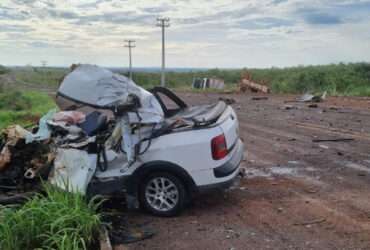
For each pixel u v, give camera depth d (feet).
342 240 15.84
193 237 16.52
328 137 38.65
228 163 18.81
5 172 19.16
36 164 18.79
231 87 151.94
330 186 22.99
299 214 18.75
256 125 49.16
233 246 15.58
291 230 16.96
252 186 23.30
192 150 18.30
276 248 15.30
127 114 18.30
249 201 20.74
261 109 68.08
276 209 19.49
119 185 18.69
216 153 18.42
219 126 18.79
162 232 17.11
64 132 19.61
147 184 18.80
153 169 18.53
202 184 18.47
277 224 17.65
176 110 23.75
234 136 19.99
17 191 19.03
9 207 16.92
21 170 19.24
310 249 15.14
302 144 35.63
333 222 17.67
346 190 22.18
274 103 78.54
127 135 18.28
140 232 17.08
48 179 18.34
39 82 246.06
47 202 16.22
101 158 18.57
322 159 29.66
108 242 15.19
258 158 30.60
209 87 159.63
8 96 98.68
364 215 18.38
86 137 19.24
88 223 15.46
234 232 16.92
